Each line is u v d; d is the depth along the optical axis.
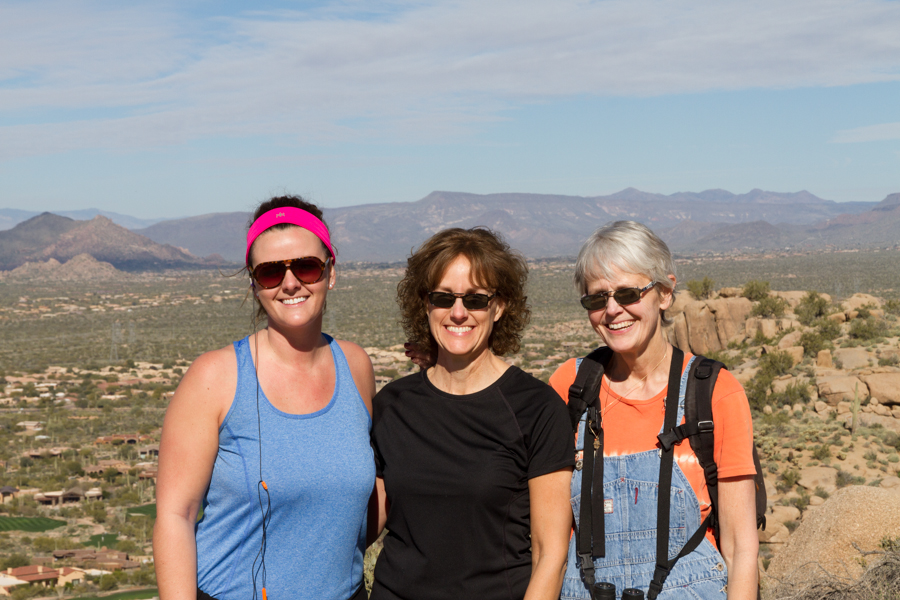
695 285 32.12
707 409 2.52
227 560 2.50
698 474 2.54
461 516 2.54
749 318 29.11
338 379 2.71
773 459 17.52
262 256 2.56
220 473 2.49
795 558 6.89
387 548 2.71
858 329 25.44
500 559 2.54
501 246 2.75
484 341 2.69
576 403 2.74
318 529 2.52
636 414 2.67
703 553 2.49
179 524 2.41
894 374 20.12
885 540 6.16
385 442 2.73
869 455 16.61
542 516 2.52
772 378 22.59
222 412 2.49
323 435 2.56
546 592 2.45
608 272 2.66
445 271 2.65
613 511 2.61
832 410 20.12
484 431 2.58
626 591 2.48
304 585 2.50
